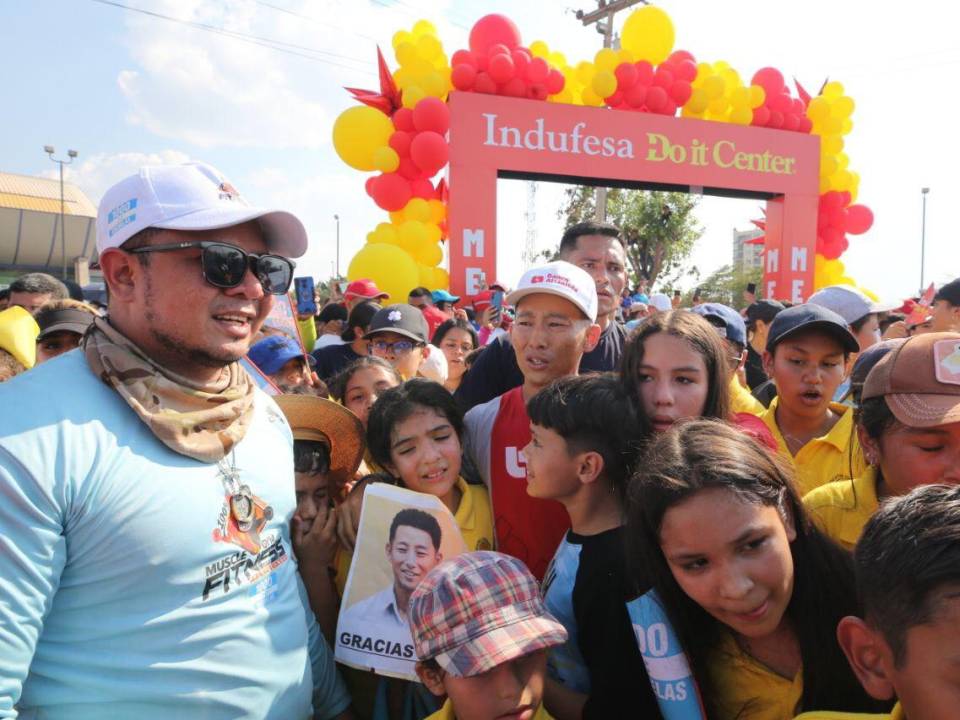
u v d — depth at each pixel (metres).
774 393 3.69
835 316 2.50
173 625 1.33
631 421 1.71
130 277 1.42
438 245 10.32
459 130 10.28
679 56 11.38
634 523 1.44
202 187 1.43
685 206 22.17
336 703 1.83
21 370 2.89
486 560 1.46
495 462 2.26
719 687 1.50
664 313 1.96
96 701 1.29
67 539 1.26
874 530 0.99
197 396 1.44
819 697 1.41
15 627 1.19
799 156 12.24
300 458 1.96
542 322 2.25
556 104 10.71
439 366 4.35
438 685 1.43
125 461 1.31
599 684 1.52
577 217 24.03
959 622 0.85
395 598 1.76
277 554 1.58
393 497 1.84
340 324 6.83
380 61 9.86
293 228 1.54
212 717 1.37
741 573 1.29
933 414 1.51
